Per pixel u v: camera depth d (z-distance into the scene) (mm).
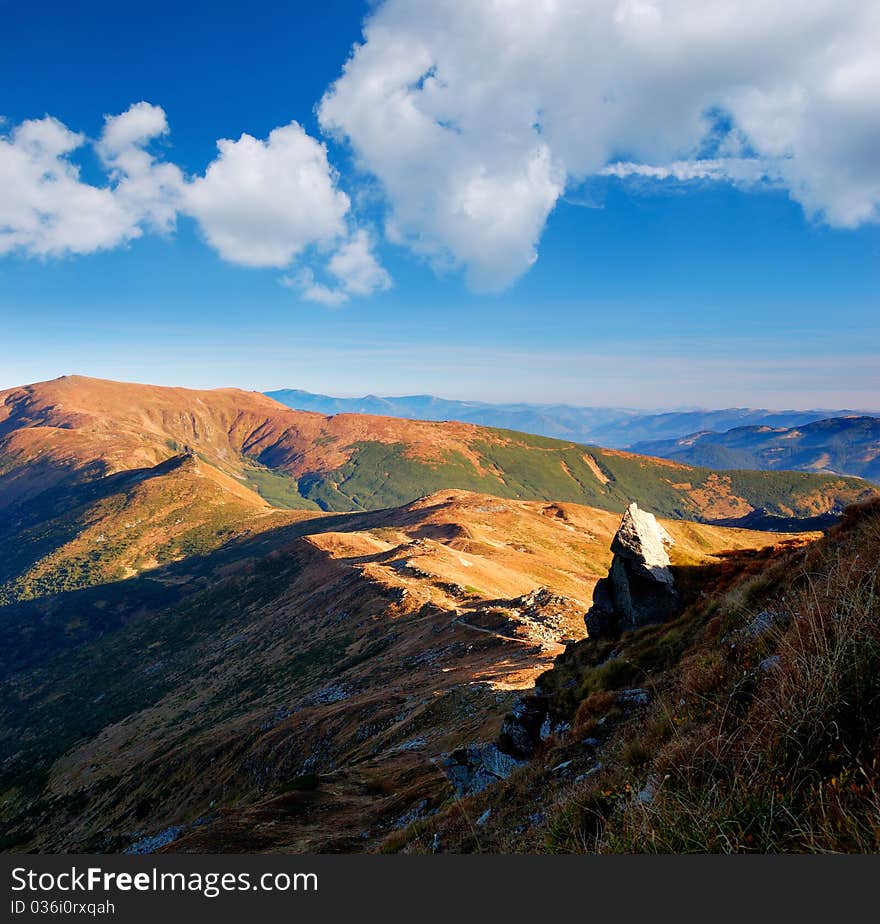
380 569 155125
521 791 11117
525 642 72125
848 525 12188
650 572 21906
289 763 63156
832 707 4680
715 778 5199
